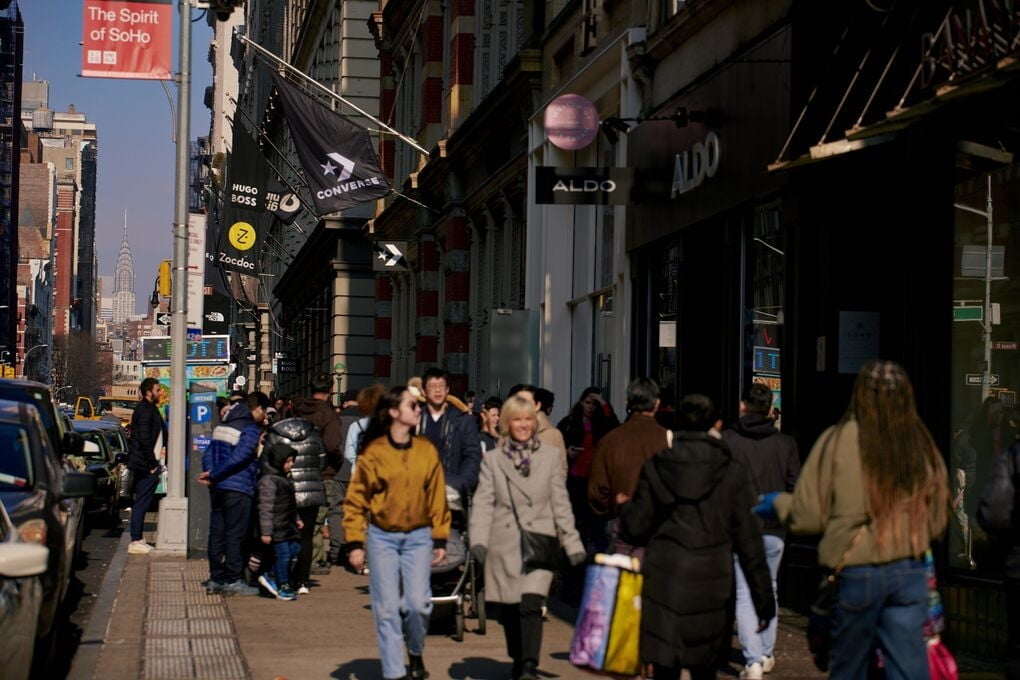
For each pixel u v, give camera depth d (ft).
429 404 41.01
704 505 24.97
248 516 48.06
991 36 32.94
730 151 50.39
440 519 30.81
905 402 21.74
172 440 63.26
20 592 28.02
